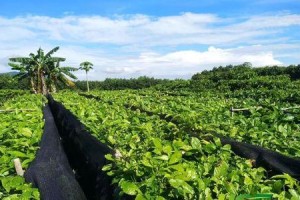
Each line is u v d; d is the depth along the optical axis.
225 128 7.73
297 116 8.95
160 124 7.66
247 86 28.81
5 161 5.56
